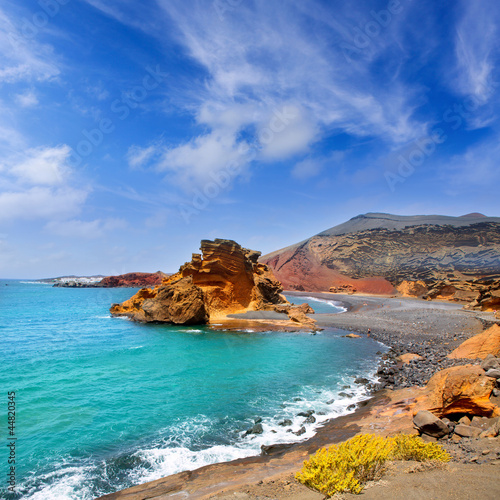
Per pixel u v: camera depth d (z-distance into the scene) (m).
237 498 7.87
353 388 23.30
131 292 198.75
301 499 7.27
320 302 119.00
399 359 30.98
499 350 23.53
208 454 14.20
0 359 31.88
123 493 11.29
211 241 64.56
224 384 24.02
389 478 7.50
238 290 66.06
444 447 9.85
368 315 67.44
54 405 20.02
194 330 49.78
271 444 14.89
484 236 190.00
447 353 31.62
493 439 9.62
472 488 6.34
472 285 95.81
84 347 37.56
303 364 29.84
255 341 41.16
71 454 14.36
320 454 8.41
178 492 10.53
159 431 16.55
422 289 120.62
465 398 12.32
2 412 18.88
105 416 18.41
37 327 54.09
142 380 25.00
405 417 14.76
